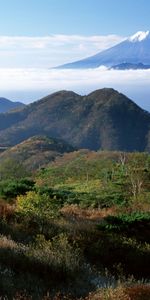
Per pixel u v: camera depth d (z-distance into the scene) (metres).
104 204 38.00
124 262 11.57
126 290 6.78
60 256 9.52
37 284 8.02
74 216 18.86
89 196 42.75
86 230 14.11
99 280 9.02
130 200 38.88
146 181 56.78
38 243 10.89
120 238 13.23
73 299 7.36
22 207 15.27
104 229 14.24
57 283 8.34
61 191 41.94
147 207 30.41
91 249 11.98
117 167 91.44
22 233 12.51
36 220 13.98
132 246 12.55
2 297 6.91
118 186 54.38
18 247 9.82
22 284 7.77
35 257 9.15
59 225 14.42
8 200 23.33
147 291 6.71
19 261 8.90
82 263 10.07
